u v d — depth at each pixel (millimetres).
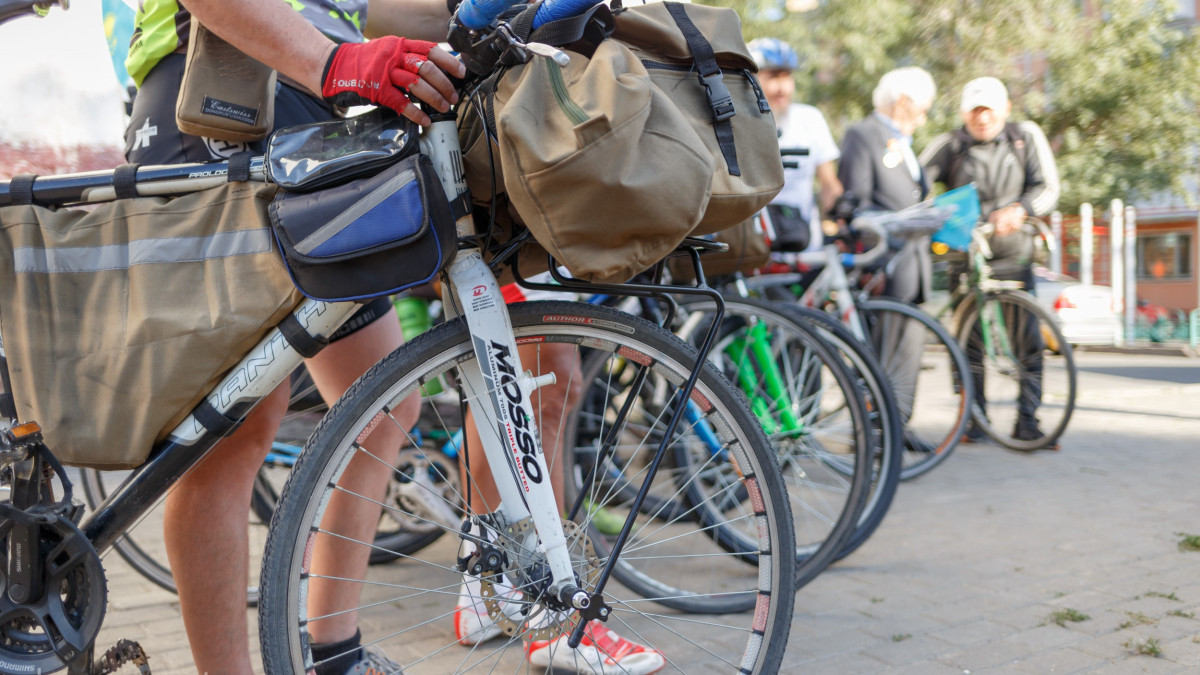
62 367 1511
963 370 4301
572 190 1306
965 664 2232
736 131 1580
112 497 1595
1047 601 2658
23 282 1502
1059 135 18609
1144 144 17969
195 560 1739
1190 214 22703
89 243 1520
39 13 1676
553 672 2098
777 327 2895
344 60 1422
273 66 1462
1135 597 2676
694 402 1718
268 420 1785
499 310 1562
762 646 1728
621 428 1792
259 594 1481
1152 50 17641
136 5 1758
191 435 1528
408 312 2969
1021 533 3406
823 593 2770
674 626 2387
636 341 1685
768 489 1727
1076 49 17453
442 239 1378
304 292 1382
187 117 1517
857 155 4754
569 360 2148
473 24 1385
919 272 4426
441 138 1489
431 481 2760
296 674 1484
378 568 2898
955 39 17109
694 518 2570
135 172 1521
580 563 1655
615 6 1552
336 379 1905
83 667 1585
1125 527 3469
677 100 1529
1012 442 5078
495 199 1549
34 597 1550
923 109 4777
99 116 2473
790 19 15375
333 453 1513
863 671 2199
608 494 2133
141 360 1480
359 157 1402
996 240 5086
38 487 1551
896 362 4168
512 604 1599
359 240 1347
